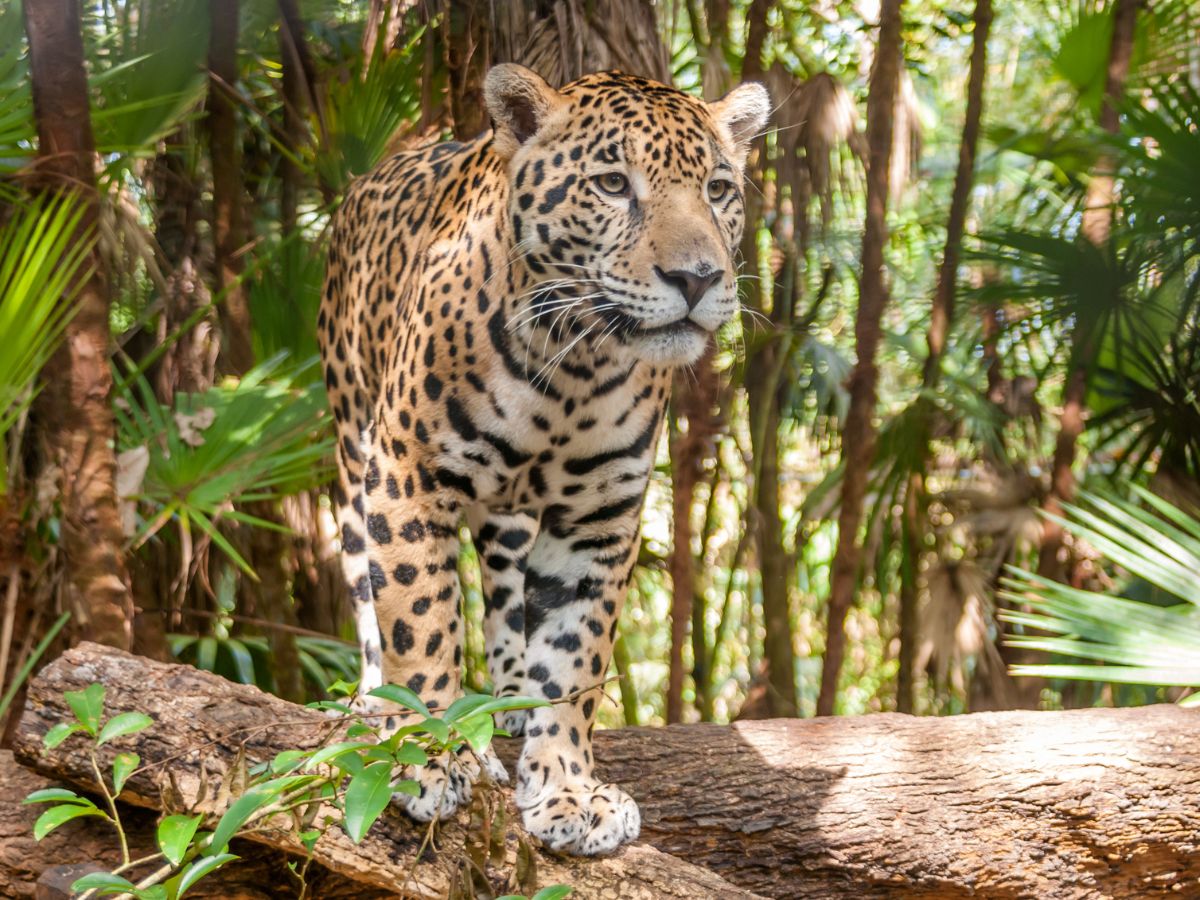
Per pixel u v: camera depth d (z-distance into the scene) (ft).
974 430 19.43
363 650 12.66
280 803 8.77
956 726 12.11
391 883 9.59
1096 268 15.98
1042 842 11.62
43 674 10.33
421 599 10.20
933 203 23.88
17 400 13.62
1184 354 17.04
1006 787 11.62
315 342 16.79
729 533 26.58
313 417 14.74
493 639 12.75
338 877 10.28
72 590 12.45
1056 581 16.72
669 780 11.54
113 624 12.44
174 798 8.79
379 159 17.42
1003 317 19.35
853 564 16.72
